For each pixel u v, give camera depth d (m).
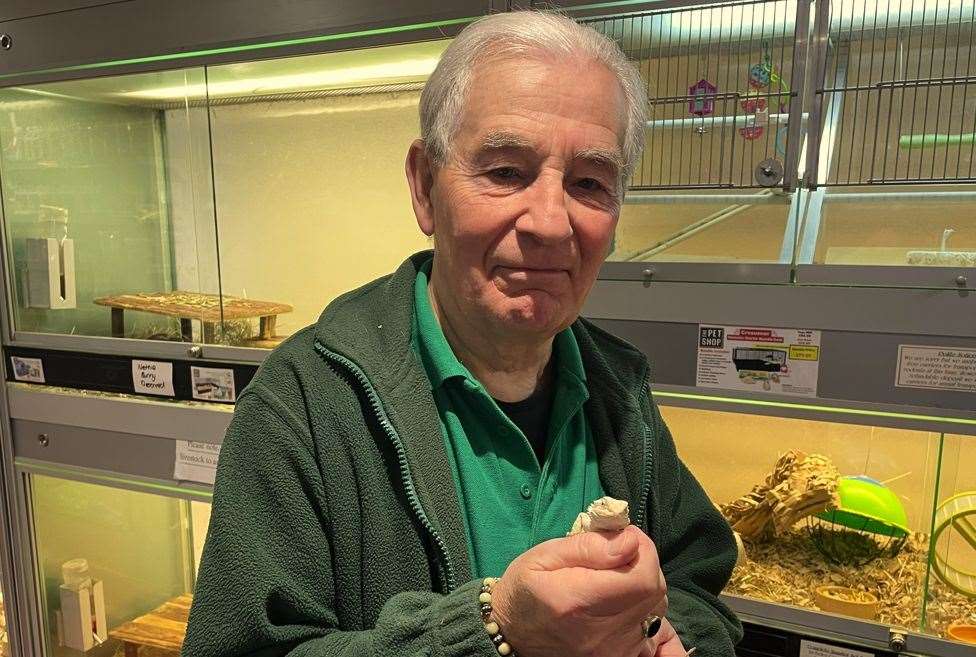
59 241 1.73
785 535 1.48
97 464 1.73
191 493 1.63
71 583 1.97
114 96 1.64
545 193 0.66
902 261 1.16
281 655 0.65
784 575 1.40
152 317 1.66
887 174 1.26
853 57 1.25
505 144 0.65
